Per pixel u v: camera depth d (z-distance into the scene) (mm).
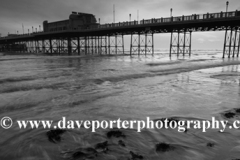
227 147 3654
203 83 11953
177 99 7703
